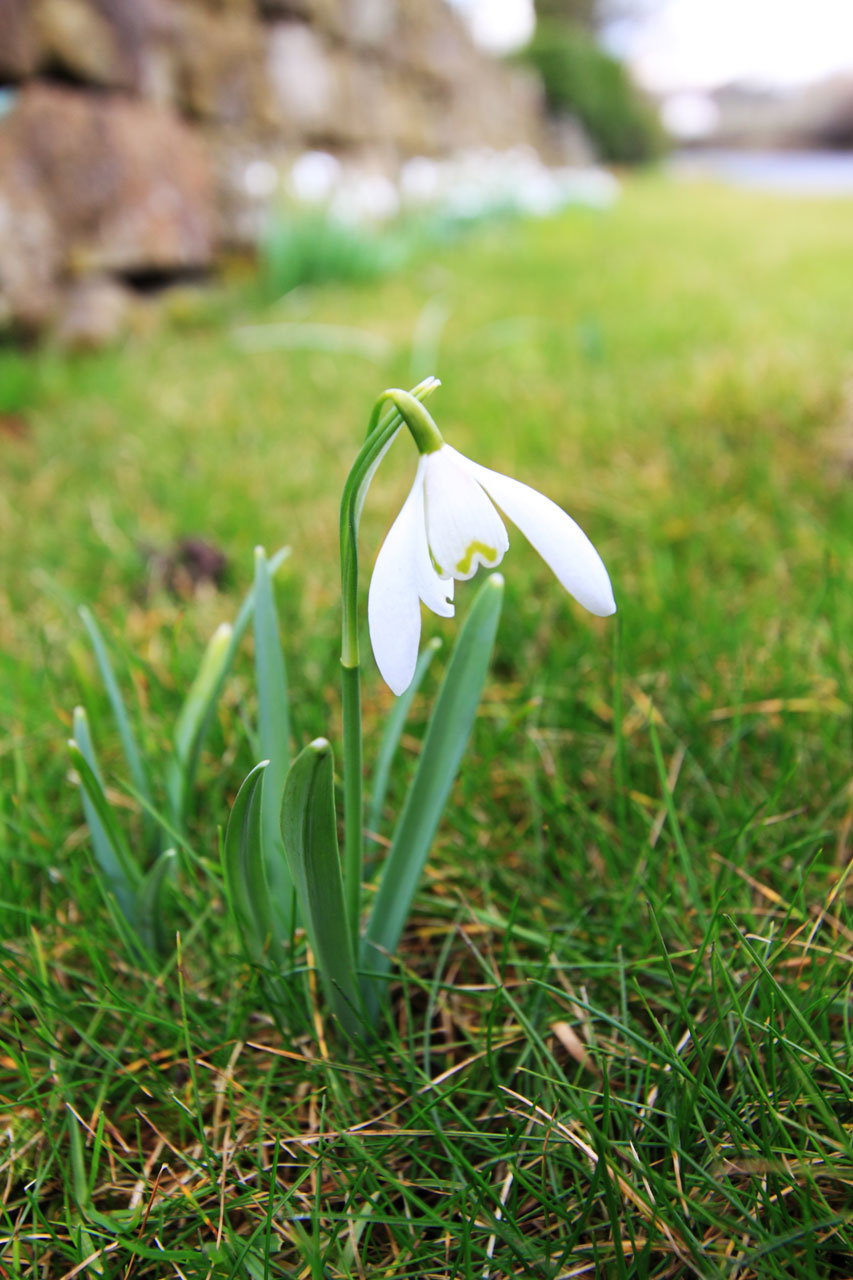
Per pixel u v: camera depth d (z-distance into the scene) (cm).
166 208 89
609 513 42
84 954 21
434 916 22
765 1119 16
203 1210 17
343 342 78
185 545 39
